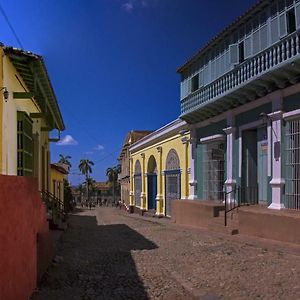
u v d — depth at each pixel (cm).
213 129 2042
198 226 1953
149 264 1146
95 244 1591
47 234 1074
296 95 1361
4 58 1050
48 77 1298
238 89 1590
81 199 10388
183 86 2289
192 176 2311
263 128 1647
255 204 1667
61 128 2306
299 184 1354
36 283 875
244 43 1605
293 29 1324
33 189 848
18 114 1272
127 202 5041
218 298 773
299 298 730
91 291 866
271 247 1206
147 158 3622
